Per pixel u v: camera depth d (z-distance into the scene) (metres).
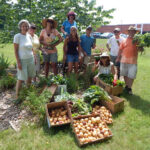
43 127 3.32
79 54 5.57
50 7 7.01
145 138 3.05
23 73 4.08
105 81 4.80
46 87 4.58
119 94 4.85
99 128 3.19
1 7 6.77
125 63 4.87
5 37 7.23
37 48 5.18
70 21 5.64
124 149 2.79
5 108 3.95
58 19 6.93
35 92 4.16
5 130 3.18
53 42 5.19
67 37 5.33
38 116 3.57
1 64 6.29
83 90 5.18
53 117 3.47
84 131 3.07
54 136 3.08
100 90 4.23
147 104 4.30
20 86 4.28
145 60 10.52
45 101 3.78
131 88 5.07
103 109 3.87
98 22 7.30
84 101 4.20
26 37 4.02
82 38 5.89
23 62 4.01
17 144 2.85
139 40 4.38
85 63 6.17
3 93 4.76
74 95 4.46
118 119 3.63
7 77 5.36
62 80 4.87
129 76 4.82
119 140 2.98
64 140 2.98
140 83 5.93
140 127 3.36
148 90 5.27
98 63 5.26
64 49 5.59
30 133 3.12
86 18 7.08
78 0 7.20
